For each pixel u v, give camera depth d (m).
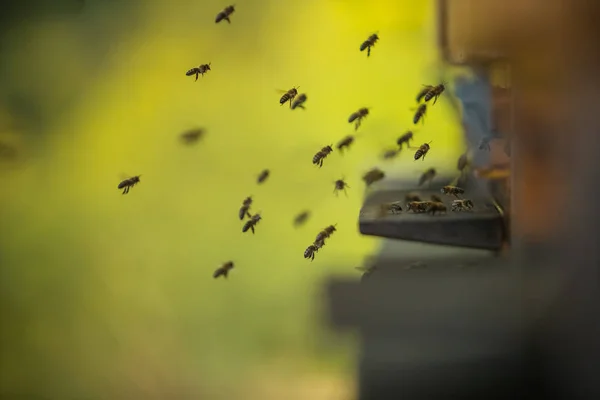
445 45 1.18
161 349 1.22
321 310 1.21
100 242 1.22
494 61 1.18
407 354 1.20
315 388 1.21
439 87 1.18
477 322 1.19
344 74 1.20
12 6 1.21
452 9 1.18
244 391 1.21
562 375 1.18
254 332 1.22
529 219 1.17
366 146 1.20
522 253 1.18
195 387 1.22
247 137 1.21
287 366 1.21
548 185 1.17
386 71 1.20
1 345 1.23
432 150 1.19
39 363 1.23
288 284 1.21
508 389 1.19
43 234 1.23
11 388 1.23
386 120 1.20
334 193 1.21
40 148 1.22
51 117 1.22
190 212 1.22
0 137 1.22
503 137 1.18
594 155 1.16
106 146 1.22
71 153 1.22
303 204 1.21
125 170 1.22
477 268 1.19
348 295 1.21
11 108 1.22
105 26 1.21
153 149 1.22
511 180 1.17
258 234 1.21
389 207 1.17
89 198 1.22
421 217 1.16
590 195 1.17
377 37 1.19
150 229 1.22
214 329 1.22
